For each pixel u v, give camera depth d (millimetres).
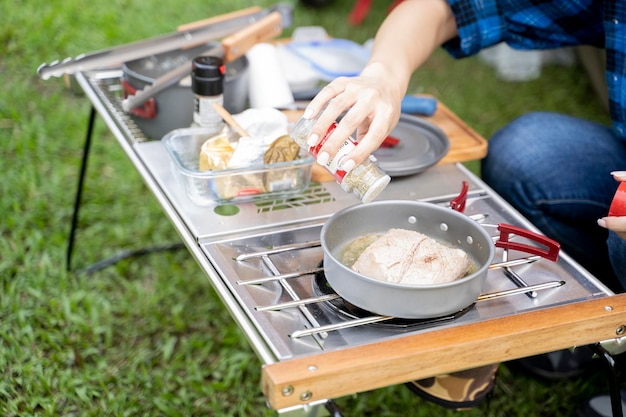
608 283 1834
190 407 1852
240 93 1708
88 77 1818
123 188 2637
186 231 1332
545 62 3709
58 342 1992
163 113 1635
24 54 3395
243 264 1243
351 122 1177
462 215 1219
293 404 996
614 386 1194
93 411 1797
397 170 1502
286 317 1125
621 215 1199
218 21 1902
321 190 1499
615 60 1496
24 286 2162
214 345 2051
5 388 1837
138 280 2264
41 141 2799
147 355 1992
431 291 1046
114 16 3699
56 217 2453
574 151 1779
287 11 2023
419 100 1814
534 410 1879
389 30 1530
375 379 1029
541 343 1113
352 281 1073
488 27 1619
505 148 1849
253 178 1412
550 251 1232
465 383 1450
